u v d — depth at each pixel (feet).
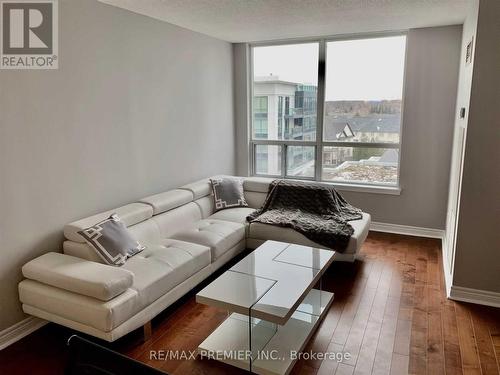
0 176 8.38
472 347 8.43
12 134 8.57
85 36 10.21
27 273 8.54
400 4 11.13
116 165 11.62
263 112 18.15
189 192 13.60
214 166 16.89
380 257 13.41
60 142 9.73
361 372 7.66
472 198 9.93
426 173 15.26
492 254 9.96
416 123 15.10
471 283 10.27
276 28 14.33
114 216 10.35
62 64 9.63
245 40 16.87
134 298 8.09
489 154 9.61
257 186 15.37
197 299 7.90
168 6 11.15
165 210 12.32
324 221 13.14
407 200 15.72
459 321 9.43
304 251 10.36
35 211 9.20
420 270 12.32
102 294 7.61
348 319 9.53
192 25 13.73
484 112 9.50
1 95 8.31
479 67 9.37
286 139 17.87
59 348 8.55
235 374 7.66
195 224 12.91
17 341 8.82
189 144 15.03
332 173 17.20
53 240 9.71
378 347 8.44
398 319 9.52
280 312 7.24
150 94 12.75
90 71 10.44
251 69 17.94
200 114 15.60
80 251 9.39
